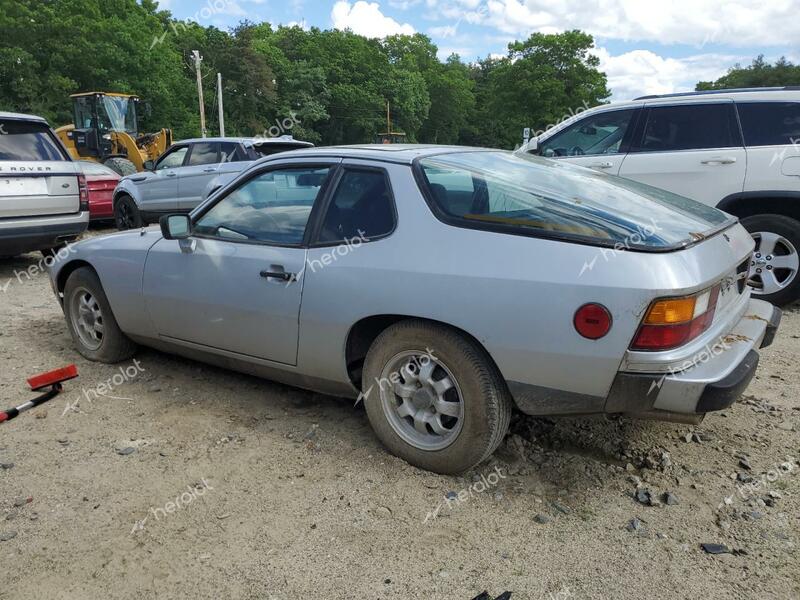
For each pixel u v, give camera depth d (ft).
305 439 11.42
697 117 20.38
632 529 8.79
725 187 19.62
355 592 7.61
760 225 19.33
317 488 9.82
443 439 10.02
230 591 7.67
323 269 10.64
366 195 10.62
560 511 9.21
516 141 192.34
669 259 8.32
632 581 7.77
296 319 11.02
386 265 9.93
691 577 7.82
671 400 8.43
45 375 13.51
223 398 13.29
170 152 37.50
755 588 7.63
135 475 10.27
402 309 9.71
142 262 13.48
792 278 19.08
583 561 8.14
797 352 15.89
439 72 332.80
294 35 250.78
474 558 8.20
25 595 7.64
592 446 11.07
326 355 10.87
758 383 13.93
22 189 24.31
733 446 11.09
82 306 15.51
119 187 39.40
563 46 187.21
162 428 11.94
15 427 12.02
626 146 21.40
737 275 10.24
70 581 7.88
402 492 9.68
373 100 243.81
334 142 243.19
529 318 8.72
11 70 125.49
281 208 11.62
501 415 9.47
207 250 12.31
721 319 9.63
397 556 8.25
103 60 138.72
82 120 64.03
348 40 254.06
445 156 11.09
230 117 166.40
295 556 8.27
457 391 9.71
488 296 8.98
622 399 8.55
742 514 9.12
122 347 15.11
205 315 12.45
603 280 8.30
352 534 8.70
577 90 188.55
